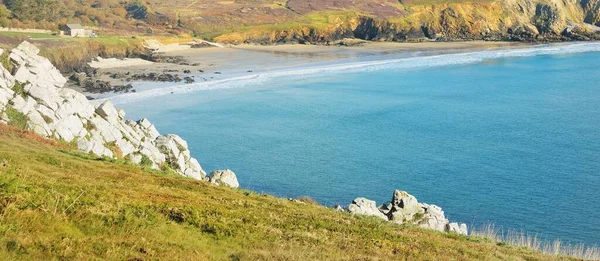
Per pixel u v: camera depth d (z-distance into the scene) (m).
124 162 47.81
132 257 20.22
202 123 99.06
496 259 31.23
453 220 60.03
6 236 19.14
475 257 31.08
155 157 57.81
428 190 69.06
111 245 20.92
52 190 26.42
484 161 80.50
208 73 150.00
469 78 155.62
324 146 87.38
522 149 86.62
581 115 111.00
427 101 123.75
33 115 51.50
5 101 51.09
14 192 24.09
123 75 137.62
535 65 182.38
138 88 124.81
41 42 141.62
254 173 73.81
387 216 47.00
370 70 165.00
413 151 85.31
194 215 28.73
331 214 38.97
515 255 33.81
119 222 24.22
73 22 193.75
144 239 22.72
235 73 151.50
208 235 26.36
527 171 76.06
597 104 122.19
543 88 141.88
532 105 120.75
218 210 31.61
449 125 102.25
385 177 73.44
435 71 166.25
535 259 33.44
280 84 138.88
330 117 107.06
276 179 71.69
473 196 67.06
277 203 40.03
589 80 154.38
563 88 142.00
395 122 104.12
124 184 36.06
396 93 132.12
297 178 72.25
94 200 27.03
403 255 28.36
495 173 75.25
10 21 161.62
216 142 88.00
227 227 27.64
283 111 110.69
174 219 27.92
